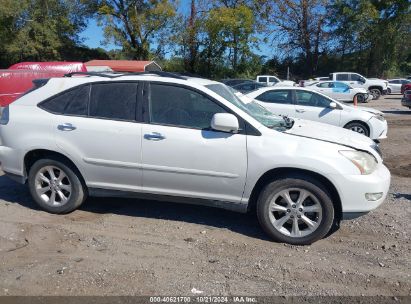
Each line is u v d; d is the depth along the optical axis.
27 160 5.54
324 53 49.56
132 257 4.35
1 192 6.34
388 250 4.58
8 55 45.91
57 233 4.90
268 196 4.69
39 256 4.35
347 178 4.53
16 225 5.10
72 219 5.34
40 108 5.42
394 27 45.94
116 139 5.05
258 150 4.66
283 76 50.53
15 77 17.05
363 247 4.66
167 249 4.55
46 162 5.39
